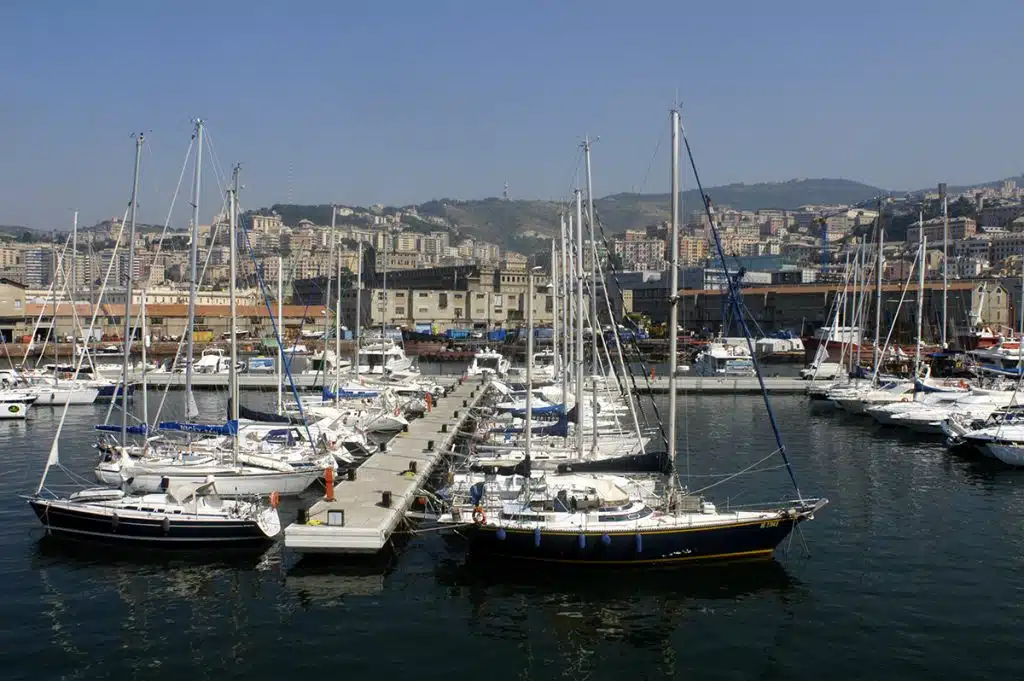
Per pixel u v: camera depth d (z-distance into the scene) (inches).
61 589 1013.2
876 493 1501.0
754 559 1098.1
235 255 1599.4
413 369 3833.7
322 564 1104.8
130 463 1393.9
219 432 1501.0
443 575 1072.2
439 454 1700.3
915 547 1179.3
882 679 797.9
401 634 900.6
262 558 1125.1
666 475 1150.3
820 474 1673.2
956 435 1875.0
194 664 827.4
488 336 5723.4
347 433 1808.6
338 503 1248.2
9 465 1729.8
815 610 957.2
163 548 1150.3
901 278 6023.6
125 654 847.1
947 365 3597.4
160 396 2957.7
